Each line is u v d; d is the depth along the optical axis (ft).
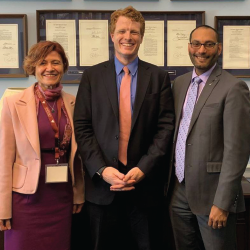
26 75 7.79
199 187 5.45
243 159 5.14
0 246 6.36
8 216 5.55
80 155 5.84
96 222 5.88
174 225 6.06
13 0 7.70
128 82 5.85
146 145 5.80
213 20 7.92
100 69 6.05
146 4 7.80
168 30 7.84
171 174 6.01
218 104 5.28
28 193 5.54
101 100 5.78
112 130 5.67
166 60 7.91
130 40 5.62
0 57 7.77
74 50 7.80
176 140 5.83
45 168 5.59
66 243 5.93
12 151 5.67
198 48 5.45
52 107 5.80
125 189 5.45
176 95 6.07
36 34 7.76
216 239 5.47
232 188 5.10
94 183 5.85
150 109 5.75
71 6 7.75
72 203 6.02
